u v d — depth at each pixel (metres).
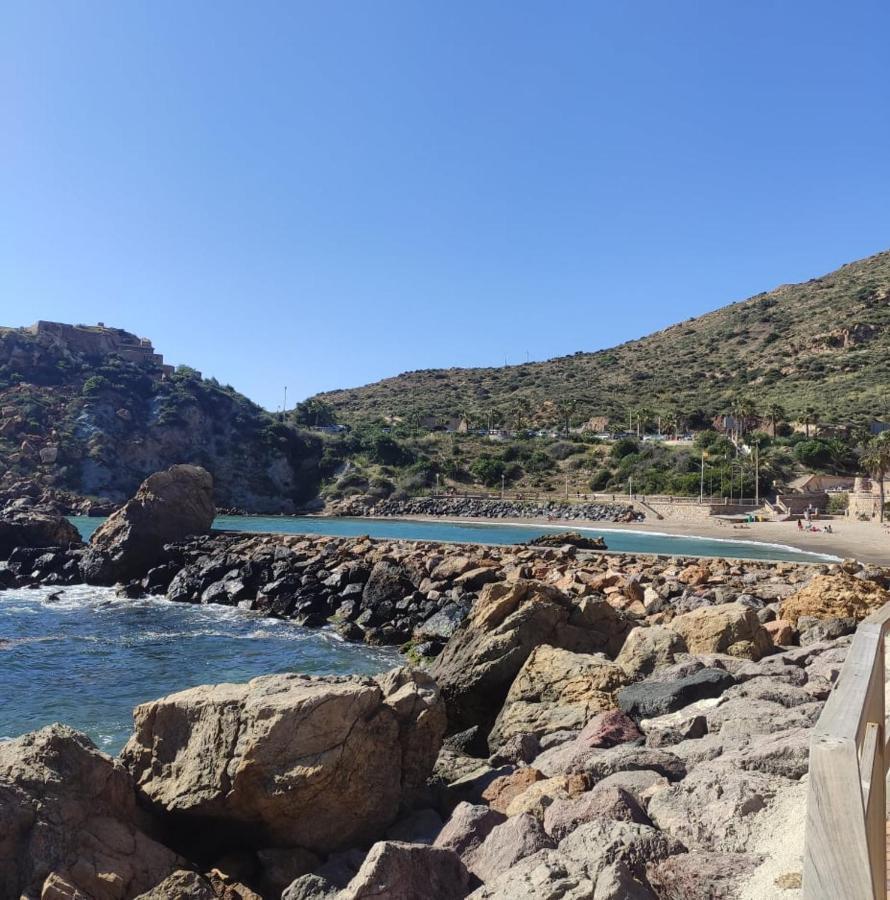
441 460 140.50
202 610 35.44
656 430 154.75
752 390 173.88
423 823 9.61
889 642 11.24
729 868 6.10
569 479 129.75
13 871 7.56
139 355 157.75
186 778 9.45
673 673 13.27
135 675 22.70
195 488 50.50
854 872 2.86
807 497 101.50
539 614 16.33
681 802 7.66
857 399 148.12
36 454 118.75
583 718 12.61
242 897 8.23
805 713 9.77
